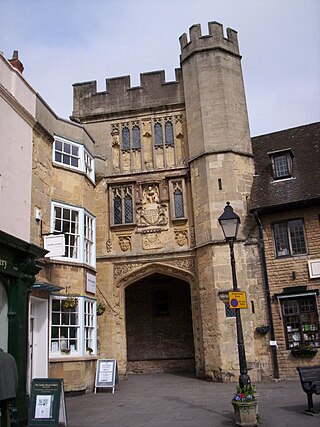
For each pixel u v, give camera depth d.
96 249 18.41
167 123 19.33
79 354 14.02
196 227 17.36
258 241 16.48
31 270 10.77
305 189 16.25
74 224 15.27
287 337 15.51
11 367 8.03
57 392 8.34
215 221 16.70
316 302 15.33
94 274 16.12
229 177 17.06
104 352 17.45
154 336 21.14
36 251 10.81
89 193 16.64
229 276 16.09
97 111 19.84
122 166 19.20
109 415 9.89
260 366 15.52
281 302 15.82
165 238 18.03
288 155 17.39
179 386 14.84
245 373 8.69
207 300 16.39
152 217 18.39
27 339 10.62
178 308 21.27
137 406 11.01
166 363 20.70
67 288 14.25
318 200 15.64
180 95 19.28
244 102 18.50
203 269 16.75
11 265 10.18
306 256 15.78
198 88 18.25
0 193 10.98
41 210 13.61
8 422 8.14
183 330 20.95
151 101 19.45
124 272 18.14
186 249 17.66
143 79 19.77
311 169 16.98
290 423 8.21
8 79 11.93
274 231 16.55
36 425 8.15
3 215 11.09
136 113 19.56
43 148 14.12
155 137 19.25
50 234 13.27
